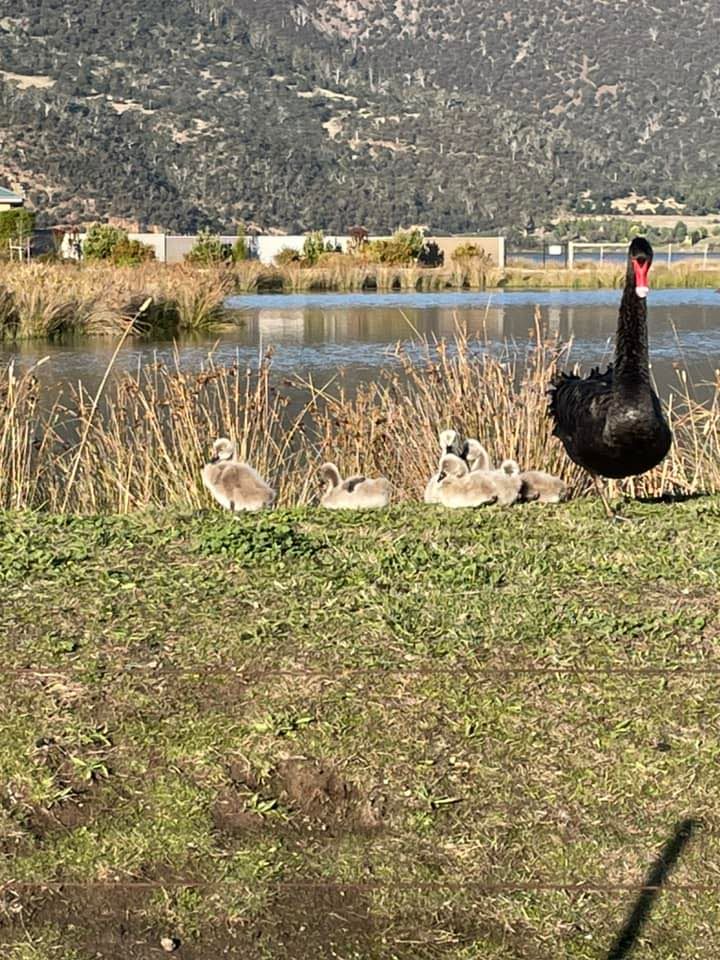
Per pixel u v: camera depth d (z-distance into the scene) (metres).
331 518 9.34
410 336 34.09
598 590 7.68
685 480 11.91
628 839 5.42
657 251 115.75
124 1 197.00
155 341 33.22
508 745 5.96
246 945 5.00
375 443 12.35
